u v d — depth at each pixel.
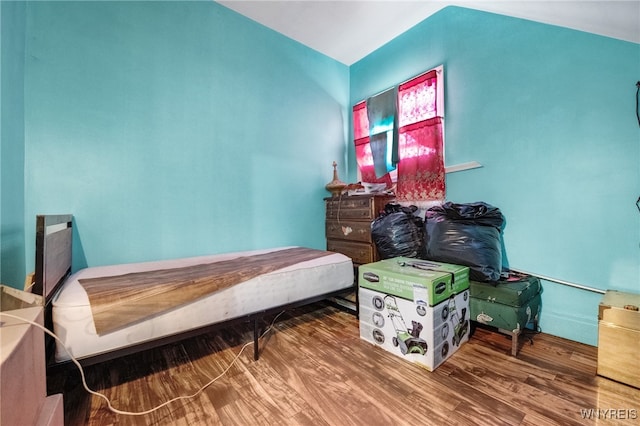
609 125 1.60
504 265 2.03
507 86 2.02
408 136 2.65
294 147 2.85
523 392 1.24
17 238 1.42
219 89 2.32
